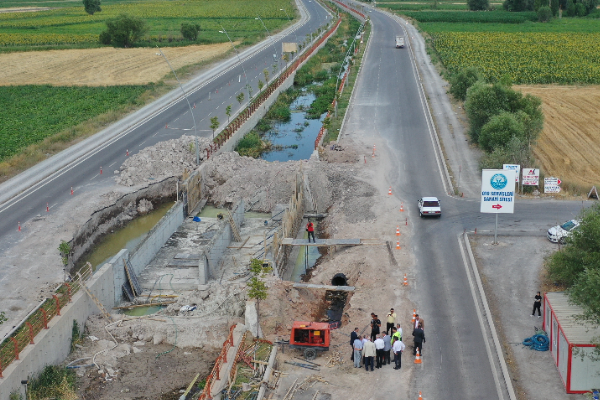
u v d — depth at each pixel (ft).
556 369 103.86
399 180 197.16
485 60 403.34
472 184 191.93
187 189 184.96
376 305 125.80
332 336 116.16
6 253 145.48
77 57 441.68
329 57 434.71
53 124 265.54
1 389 93.81
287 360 108.68
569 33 534.37
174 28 574.97
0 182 196.54
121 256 140.56
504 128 207.10
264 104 293.84
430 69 379.96
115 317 126.11
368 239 155.53
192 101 304.09
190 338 119.14
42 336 106.22
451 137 240.73
